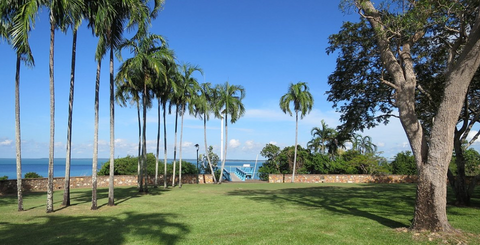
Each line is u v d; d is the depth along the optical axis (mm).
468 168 26359
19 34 10602
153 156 34000
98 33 12367
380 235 7109
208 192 20984
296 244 6516
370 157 36500
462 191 12773
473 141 13062
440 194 7039
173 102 25578
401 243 6383
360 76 13492
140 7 13445
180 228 8383
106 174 32281
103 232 7969
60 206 13148
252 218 9898
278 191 21781
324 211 11352
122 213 11430
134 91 21031
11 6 11375
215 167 40281
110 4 12047
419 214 7273
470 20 9531
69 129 13289
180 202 14844
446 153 7043
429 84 12883
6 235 7727
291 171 37406
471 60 6719
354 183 31984
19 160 12117
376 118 15102
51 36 11594
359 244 6422
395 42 9406
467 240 6379
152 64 16281
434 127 7207
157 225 8875
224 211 11703
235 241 6840
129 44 17125
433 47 12172
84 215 11000
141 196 18016
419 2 8500
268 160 39750
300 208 12336
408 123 7719
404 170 35594
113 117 13891
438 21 8500
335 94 14812
